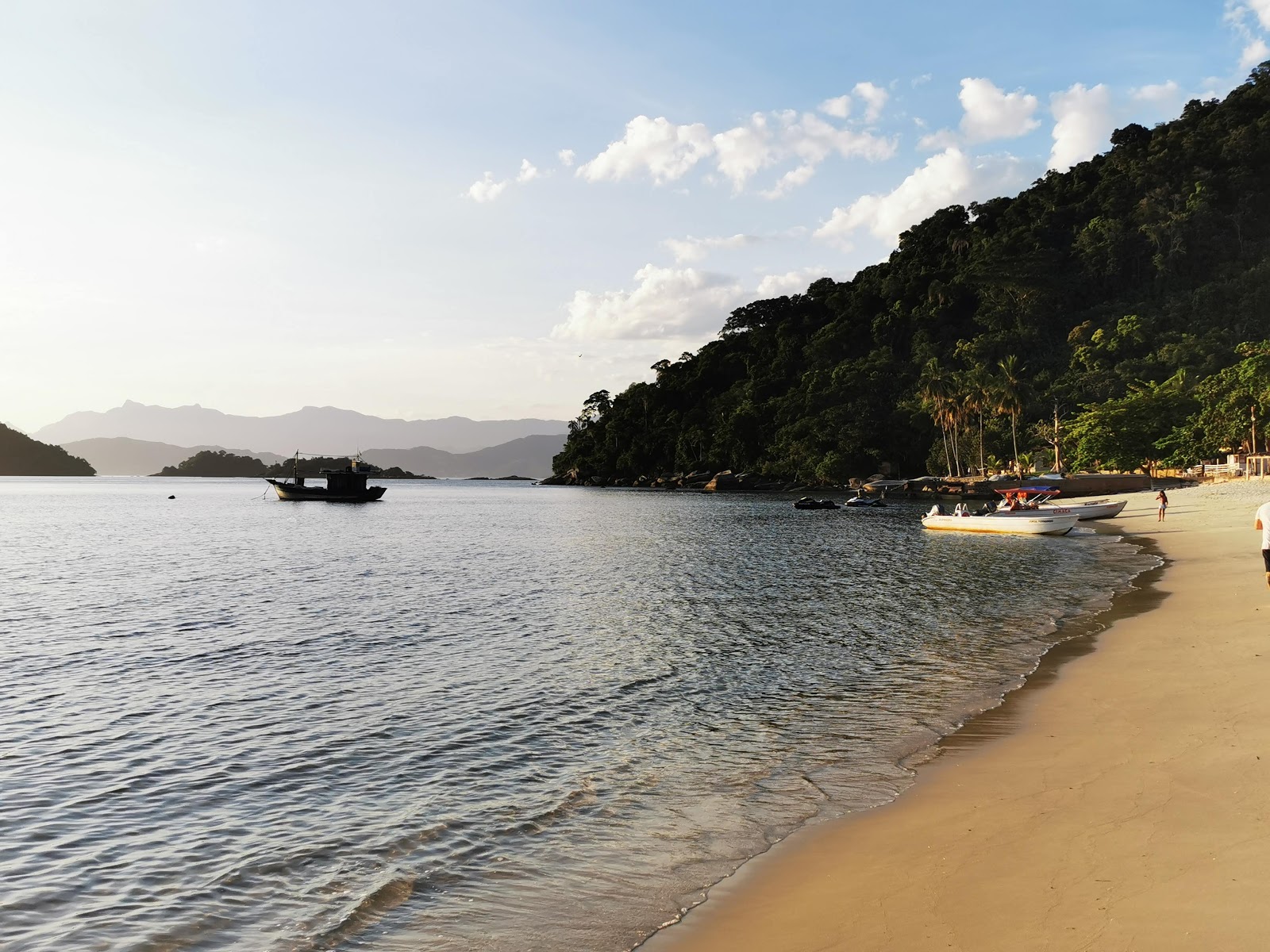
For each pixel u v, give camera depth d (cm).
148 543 6128
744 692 1689
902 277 19862
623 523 8338
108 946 794
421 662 2042
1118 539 5041
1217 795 927
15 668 2012
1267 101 18362
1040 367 15700
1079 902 716
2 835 1052
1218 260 16062
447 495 19662
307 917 831
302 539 6519
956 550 4900
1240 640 1784
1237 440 10144
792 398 17938
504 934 775
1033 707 1430
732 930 746
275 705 1659
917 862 845
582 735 1430
